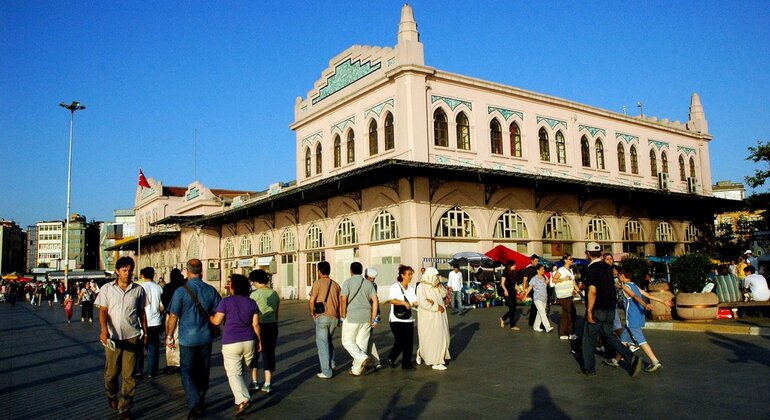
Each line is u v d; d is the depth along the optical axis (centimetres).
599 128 3381
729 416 603
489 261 2428
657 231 3584
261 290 841
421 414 661
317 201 3100
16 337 1778
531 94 3002
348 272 2856
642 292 884
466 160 2694
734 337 1135
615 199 3316
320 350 908
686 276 1494
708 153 4156
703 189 4066
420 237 2431
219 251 4369
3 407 777
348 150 2964
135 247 6359
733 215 5081
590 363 851
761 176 2997
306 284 3206
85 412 743
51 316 2850
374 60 2767
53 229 14125
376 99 2748
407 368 955
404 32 2581
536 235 2872
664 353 1002
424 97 2581
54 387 913
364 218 2731
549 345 1178
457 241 2594
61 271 7644
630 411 639
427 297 950
